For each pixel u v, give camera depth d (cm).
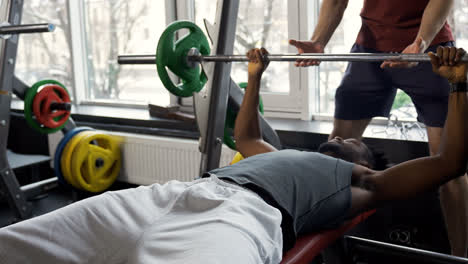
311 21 287
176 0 333
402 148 231
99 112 351
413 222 233
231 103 210
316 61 190
